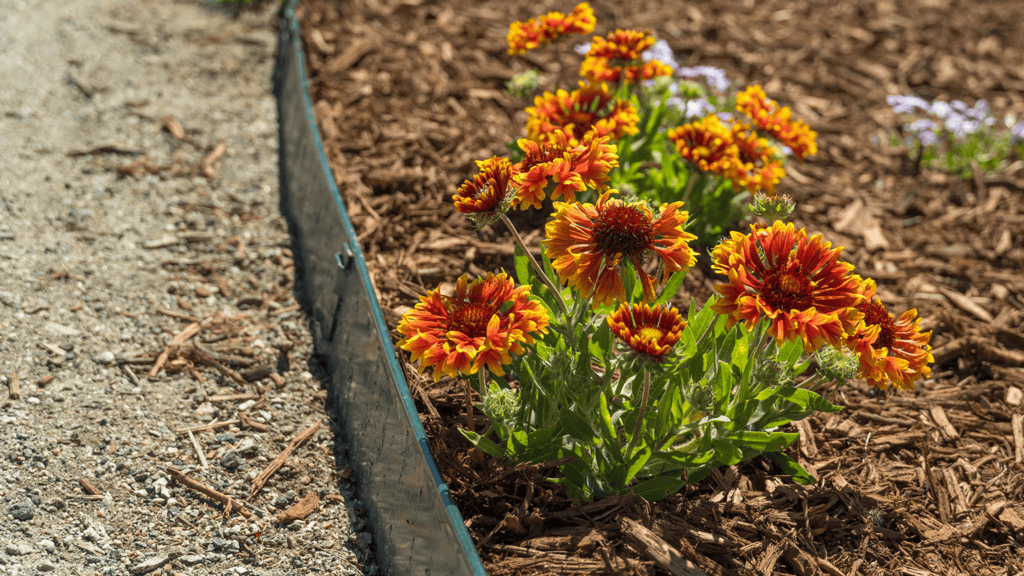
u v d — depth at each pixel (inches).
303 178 139.3
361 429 97.5
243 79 186.7
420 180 144.6
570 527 82.1
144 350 113.4
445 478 86.4
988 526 92.0
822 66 213.9
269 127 170.4
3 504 87.6
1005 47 233.3
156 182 149.2
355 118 160.9
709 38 220.8
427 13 211.2
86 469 93.9
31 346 109.5
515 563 77.9
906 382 78.6
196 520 90.2
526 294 75.0
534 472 88.0
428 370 104.3
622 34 120.8
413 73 181.3
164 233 137.6
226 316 122.3
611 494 85.0
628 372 81.4
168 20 208.8
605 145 80.3
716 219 132.1
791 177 167.5
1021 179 172.9
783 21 235.9
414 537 78.9
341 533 91.4
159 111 169.8
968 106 200.4
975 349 121.0
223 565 85.6
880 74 213.3
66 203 139.3
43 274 122.6
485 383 84.8
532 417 86.6
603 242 70.8
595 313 87.1
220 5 219.0
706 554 82.2
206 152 159.9
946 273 142.2
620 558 78.3
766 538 85.1
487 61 191.0
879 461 100.0
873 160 176.9
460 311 73.8
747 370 78.3
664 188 129.8
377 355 94.9
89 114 164.9
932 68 218.8
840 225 153.9
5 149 147.9
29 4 202.7
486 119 166.7
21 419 98.4
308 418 106.6
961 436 105.5
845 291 68.7
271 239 139.6
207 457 98.3
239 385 110.3
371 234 129.6
